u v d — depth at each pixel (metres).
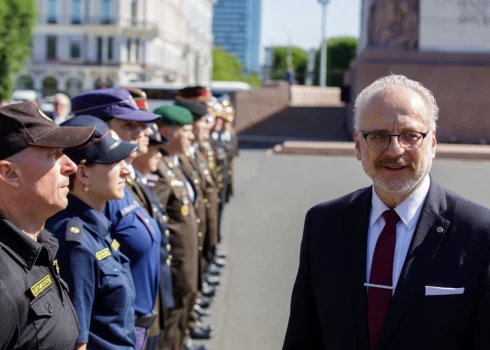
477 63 23.06
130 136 4.77
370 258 2.92
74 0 63.19
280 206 12.74
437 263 2.76
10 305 2.46
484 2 23.00
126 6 62.97
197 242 5.86
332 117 28.31
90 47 63.38
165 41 68.94
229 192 13.15
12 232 2.59
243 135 28.36
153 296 4.35
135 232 4.21
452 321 2.71
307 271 3.11
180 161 6.68
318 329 3.14
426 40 23.19
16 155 2.68
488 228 2.76
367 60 23.33
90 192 3.72
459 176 15.43
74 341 2.79
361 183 15.14
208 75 94.25
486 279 2.70
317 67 64.06
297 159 19.80
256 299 7.60
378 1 23.25
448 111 23.19
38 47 63.44
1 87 37.00
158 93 28.02
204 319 6.95
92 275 3.51
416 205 2.89
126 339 3.66
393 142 2.80
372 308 2.85
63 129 2.76
